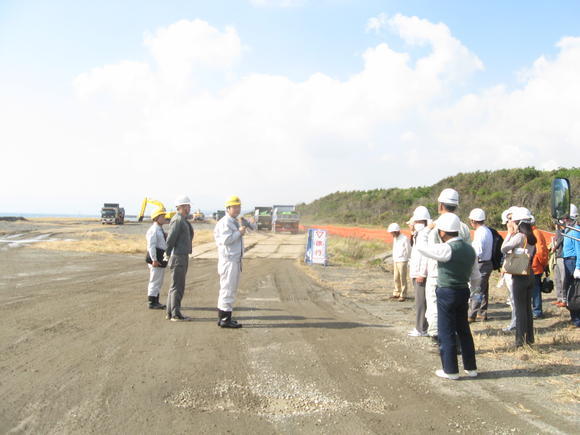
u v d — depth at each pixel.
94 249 21.88
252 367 5.28
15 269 14.46
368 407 4.18
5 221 61.62
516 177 30.34
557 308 8.82
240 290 11.46
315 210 65.75
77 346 5.98
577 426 3.78
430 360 5.70
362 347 6.24
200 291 11.02
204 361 5.45
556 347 6.21
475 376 5.06
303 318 8.12
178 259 7.64
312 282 13.20
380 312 8.96
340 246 22.47
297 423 3.81
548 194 24.06
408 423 3.83
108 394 4.36
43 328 6.93
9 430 3.58
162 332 6.83
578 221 8.54
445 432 3.66
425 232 6.64
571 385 4.75
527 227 6.04
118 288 11.07
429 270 6.21
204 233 35.00
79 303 9.03
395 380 4.93
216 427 3.70
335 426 3.76
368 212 46.59
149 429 3.64
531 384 4.80
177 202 7.68
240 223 7.27
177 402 4.21
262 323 7.64
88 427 3.65
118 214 54.00
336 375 5.07
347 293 11.34
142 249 22.34
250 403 4.23
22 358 5.43
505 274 7.13
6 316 7.72
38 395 4.30
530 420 3.89
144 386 4.59
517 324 6.12
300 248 24.75
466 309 5.08
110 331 6.82
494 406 4.20
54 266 15.54
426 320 6.93
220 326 7.22
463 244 4.99
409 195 44.38
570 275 8.30
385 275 15.02
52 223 56.69
